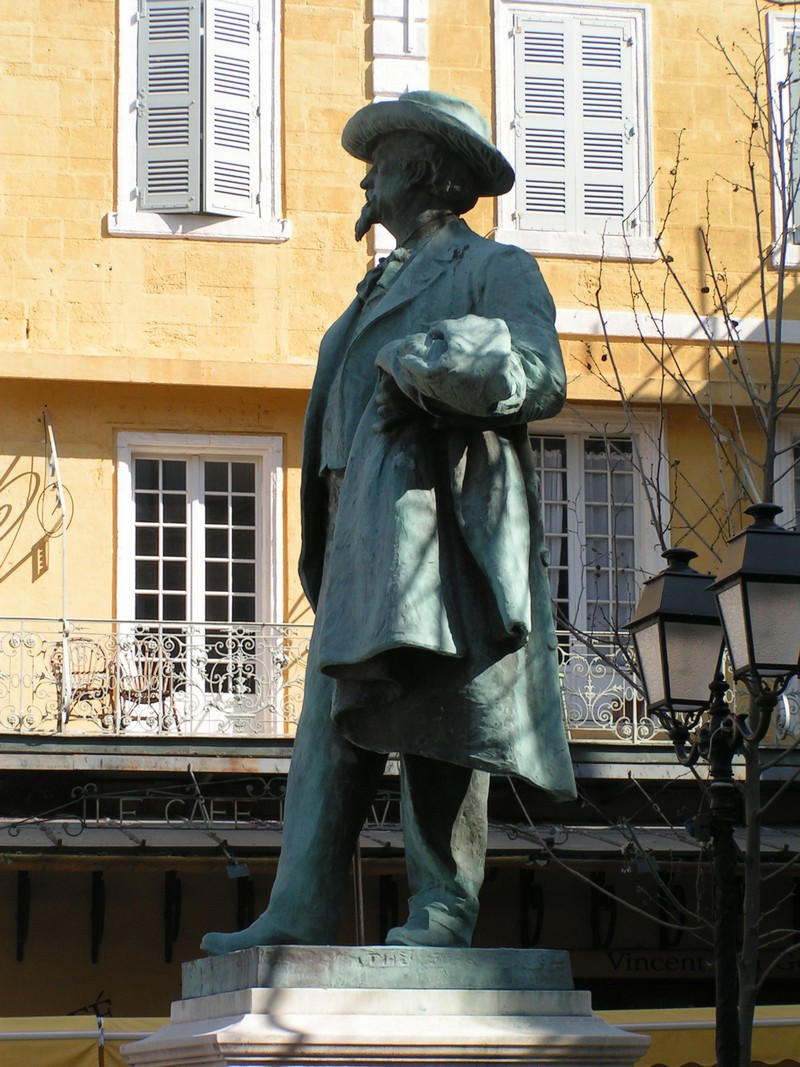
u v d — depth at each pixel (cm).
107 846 1814
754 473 2147
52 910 1947
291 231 2167
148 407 2114
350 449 506
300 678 2038
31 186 2138
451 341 474
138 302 2131
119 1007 1942
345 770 510
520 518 489
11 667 2009
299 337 2152
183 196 2148
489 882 2008
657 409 2173
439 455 493
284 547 2108
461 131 525
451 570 487
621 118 2252
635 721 1994
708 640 926
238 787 2017
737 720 868
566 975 471
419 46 2222
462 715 483
